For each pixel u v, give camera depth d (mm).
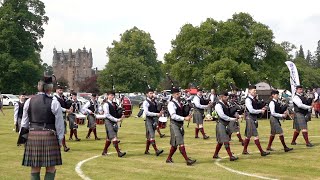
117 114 11398
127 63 66375
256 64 53000
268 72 51594
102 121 15195
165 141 14906
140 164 10086
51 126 6523
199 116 15445
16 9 52938
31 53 53094
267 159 10656
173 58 54688
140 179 8375
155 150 11570
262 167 9578
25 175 8805
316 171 9078
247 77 48062
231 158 10469
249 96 11367
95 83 90812
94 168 9578
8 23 50250
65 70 151000
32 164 6414
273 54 53688
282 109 11883
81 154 11805
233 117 10539
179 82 53500
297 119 12898
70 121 15398
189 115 10102
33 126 6492
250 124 11297
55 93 12758
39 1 54969
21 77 51250
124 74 65688
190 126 20500
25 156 6496
